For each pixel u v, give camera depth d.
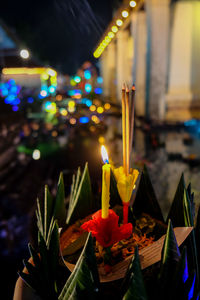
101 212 0.78
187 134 6.71
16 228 3.48
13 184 5.62
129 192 0.83
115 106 13.03
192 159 4.39
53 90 13.22
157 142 5.71
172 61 8.91
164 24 8.52
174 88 9.02
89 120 10.42
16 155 7.89
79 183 1.14
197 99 9.05
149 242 0.90
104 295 0.71
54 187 5.14
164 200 3.00
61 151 7.68
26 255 3.18
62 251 0.90
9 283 2.83
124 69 13.55
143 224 0.97
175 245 0.63
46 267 0.78
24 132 9.95
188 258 0.78
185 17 8.58
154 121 8.32
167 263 0.62
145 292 0.55
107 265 0.76
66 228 1.05
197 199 1.31
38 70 9.39
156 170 4.11
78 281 0.61
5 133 9.95
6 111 13.91
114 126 9.38
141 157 4.80
